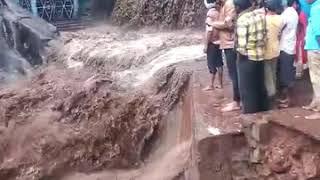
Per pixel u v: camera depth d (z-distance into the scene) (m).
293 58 8.32
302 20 8.56
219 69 10.72
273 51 7.95
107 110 13.33
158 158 12.27
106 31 25.59
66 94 14.53
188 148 9.95
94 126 13.02
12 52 21.66
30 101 14.36
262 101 8.23
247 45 7.77
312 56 7.41
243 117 7.63
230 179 7.54
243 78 8.08
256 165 7.31
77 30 27.16
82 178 12.26
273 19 7.91
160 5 25.08
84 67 19.41
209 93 10.35
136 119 13.03
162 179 10.51
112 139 12.79
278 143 7.06
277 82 8.52
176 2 24.25
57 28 26.23
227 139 7.57
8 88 17.16
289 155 6.87
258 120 7.31
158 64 16.16
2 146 12.89
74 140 12.77
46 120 13.39
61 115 13.59
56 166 12.48
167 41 19.84
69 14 29.53
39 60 22.27
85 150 12.67
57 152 12.65
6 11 23.55
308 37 7.43
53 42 22.80
